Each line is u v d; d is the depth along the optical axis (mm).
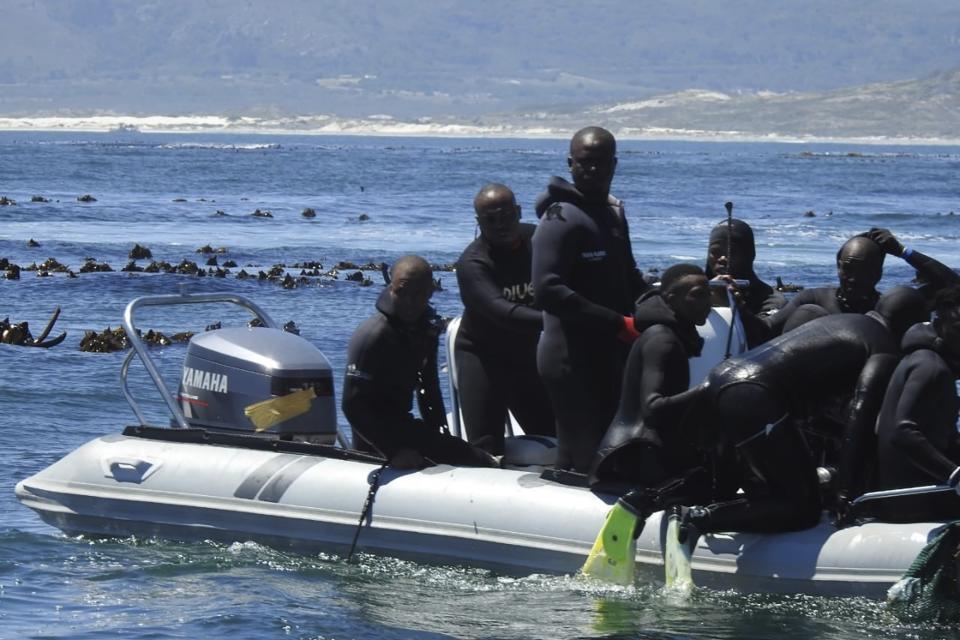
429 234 110938
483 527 23984
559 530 23453
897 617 21734
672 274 22656
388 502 24688
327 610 22750
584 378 23906
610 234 24016
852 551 22000
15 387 42781
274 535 25547
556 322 24000
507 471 24750
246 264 86000
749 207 151125
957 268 91250
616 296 24109
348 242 102562
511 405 26922
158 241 100500
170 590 23781
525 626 22000
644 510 22578
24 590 23734
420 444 25156
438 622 22188
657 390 22406
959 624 21750
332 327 57875
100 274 75812
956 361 21938
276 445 26125
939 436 21812
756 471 22344
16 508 29359
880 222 130500
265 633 21688
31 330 56062
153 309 63188
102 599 23312
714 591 22750
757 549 22500
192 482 26109
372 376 24734
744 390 22000
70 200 143375
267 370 26250
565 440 24328
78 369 46688
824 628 21734
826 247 103938
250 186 182250
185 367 27438
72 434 36719
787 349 22297
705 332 23984
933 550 21203
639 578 23297
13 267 73125
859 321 22641
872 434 22234
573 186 23984
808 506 22469
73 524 27109
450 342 26766
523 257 25719
